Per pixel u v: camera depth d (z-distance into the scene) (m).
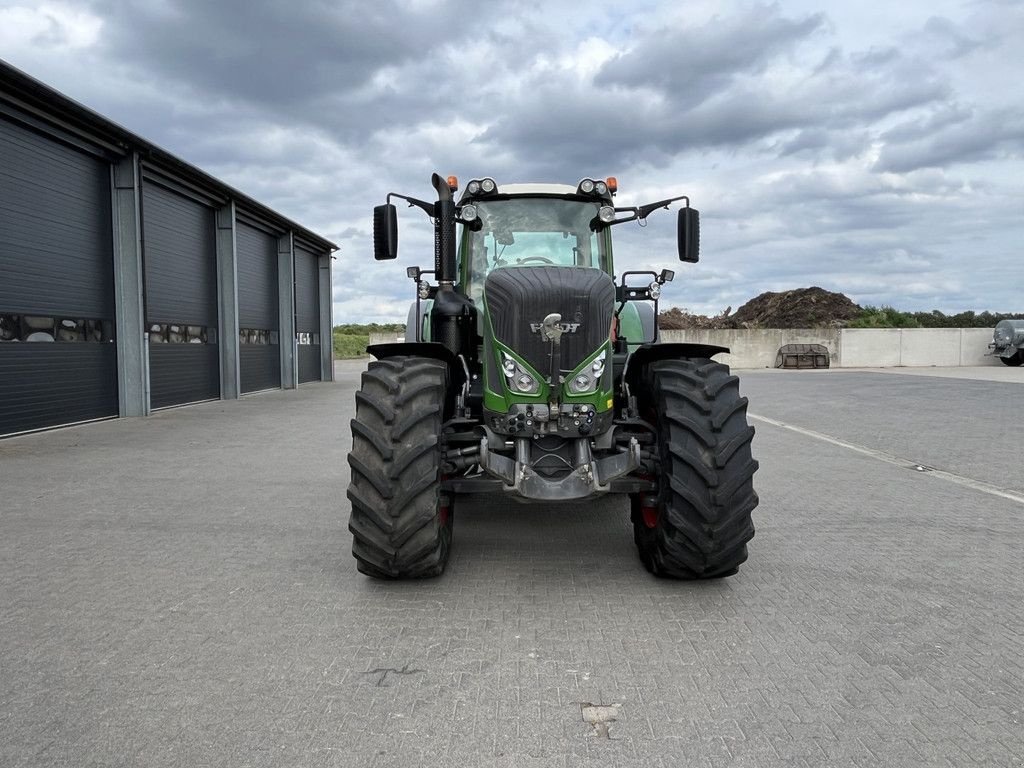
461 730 2.47
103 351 11.76
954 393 16.28
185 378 14.57
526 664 2.98
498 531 5.13
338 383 22.53
